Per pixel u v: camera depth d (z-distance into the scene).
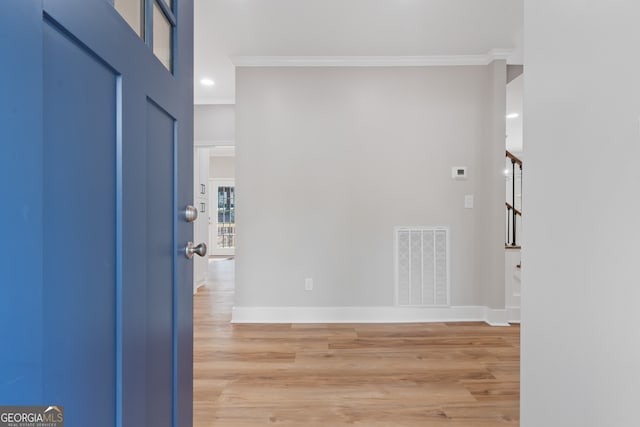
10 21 0.41
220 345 2.54
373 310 3.13
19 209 0.42
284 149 3.12
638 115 0.73
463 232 3.15
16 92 0.42
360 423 1.59
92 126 0.60
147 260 0.83
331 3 2.28
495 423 1.59
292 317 3.12
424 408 1.71
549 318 0.99
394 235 3.14
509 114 4.67
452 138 3.14
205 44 2.82
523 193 1.11
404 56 3.05
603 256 0.81
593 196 0.84
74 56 0.55
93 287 0.61
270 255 3.13
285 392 1.86
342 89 3.13
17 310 0.42
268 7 2.31
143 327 0.78
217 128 4.12
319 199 3.13
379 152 3.14
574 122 0.90
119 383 0.69
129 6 0.77
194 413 1.67
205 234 4.82
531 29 1.07
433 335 2.74
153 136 0.87
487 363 2.22
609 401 0.79
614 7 0.78
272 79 3.11
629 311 0.74
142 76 0.79
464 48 2.92
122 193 0.70
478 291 3.14
